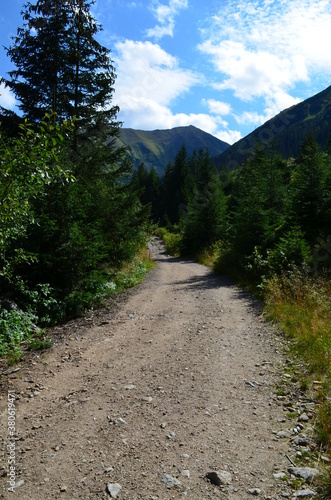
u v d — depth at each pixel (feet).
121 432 11.91
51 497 8.83
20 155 15.34
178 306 33.04
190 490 9.03
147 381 16.29
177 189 262.06
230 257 60.23
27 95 41.75
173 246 146.10
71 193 30.76
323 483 9.00
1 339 20.83
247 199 55.77
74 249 30.66
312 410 12.98
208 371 17.34
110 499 8.72
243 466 9.98
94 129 44.06
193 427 12.16
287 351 19.54
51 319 27.53
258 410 13.32
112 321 27.78
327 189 49.06
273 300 29.37
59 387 15.80
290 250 38.19
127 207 45.01
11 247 26.66
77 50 41.24
